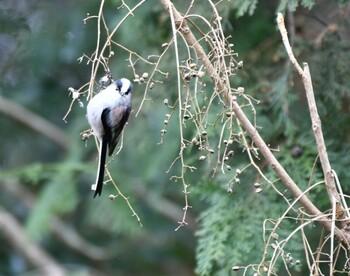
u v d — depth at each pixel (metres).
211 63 7.79
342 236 7.46
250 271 9.54
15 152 17.34
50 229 15.91
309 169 9.99
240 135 7.82
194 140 7.32
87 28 15.74
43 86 16.89
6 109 16.59
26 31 15.73
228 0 9.22
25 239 15.49
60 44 15.74
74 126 14.54
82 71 16.58
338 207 7.45
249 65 11.18
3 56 16.61
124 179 14.41
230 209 10.05
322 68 10.45
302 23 11.18
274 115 10.52
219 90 7.33
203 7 10.42
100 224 15.23
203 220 10.14
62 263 17.20
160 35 11.85
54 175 14.41
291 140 10.27
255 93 10.70
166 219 16.64
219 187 10.26
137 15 11.98
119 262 17.14
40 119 16.67
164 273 16.98
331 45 10.52
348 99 11.30
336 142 10.48
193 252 16.70
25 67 16.12
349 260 7.47
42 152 17.48
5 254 17.02
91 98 7.84
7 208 17.84
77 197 14.65
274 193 9.95
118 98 7.82
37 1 15.85
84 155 15.02
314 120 7.40
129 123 13.38
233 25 11.53
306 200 7.47
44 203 14.34
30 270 16.91
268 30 11.48
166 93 11.16
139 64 12.00
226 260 9.67
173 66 10.95
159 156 12.77
